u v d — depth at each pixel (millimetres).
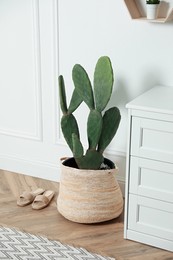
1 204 2469
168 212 2043
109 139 2262
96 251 2088
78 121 2570
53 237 2178
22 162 2818
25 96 2676
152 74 2322
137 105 1952
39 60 2562
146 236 2121
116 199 2275
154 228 2094
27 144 2773
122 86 2412
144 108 1932
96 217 2246
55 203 2482
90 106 2195
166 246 2090
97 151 2254
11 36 2594
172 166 1970
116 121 2254
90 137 2209
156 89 2234
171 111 1880
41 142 2725
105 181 2223
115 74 2412
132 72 2365
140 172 2053
